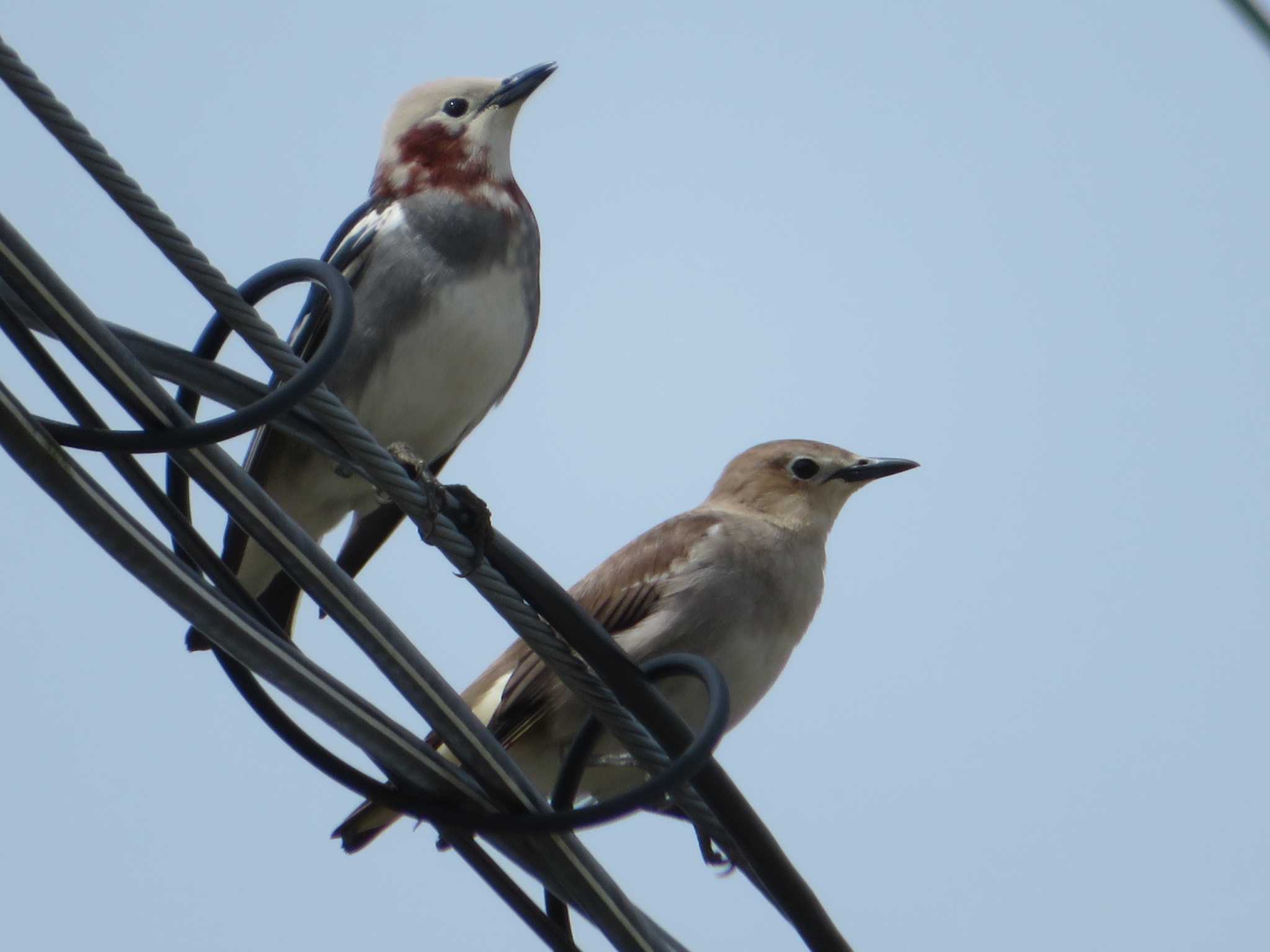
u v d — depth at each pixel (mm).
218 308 7992
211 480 8352
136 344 8648
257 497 8430
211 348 9078
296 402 8023
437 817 9117
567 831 8852
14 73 7402
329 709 8633
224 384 8875
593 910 9500
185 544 8859
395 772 9102
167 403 7996
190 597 7969
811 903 9633
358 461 8641
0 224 7488
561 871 9367
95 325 7773
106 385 7883
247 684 9297
